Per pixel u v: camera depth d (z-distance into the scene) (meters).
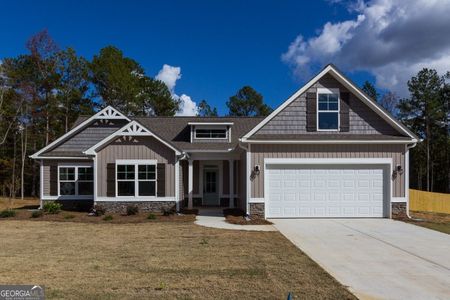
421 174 49.47
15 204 28.78
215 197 23.78
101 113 23.39
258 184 17.08
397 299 6.57
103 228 14.57
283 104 17.66
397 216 17.19
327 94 17.84
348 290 7.00
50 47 39.12
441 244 11.48
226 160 23.47
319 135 17.56
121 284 7.26
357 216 17.28
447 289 7.13
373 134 17.72
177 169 19.50
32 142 41.88
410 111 48.62
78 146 23.39
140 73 48.84
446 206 23.95
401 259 9.50
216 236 12.71
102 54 43.81
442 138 47.66
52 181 22.36
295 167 17.28
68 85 40.69
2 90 35.97
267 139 16.89
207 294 6.71
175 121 26.30
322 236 12.77
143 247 10.82
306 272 8.17
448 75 48.41
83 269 8.35
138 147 19.48
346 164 17.28
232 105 65.81
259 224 15.57
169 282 7.41
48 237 12.52
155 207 19.36
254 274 7.99
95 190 19.23
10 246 10.97
